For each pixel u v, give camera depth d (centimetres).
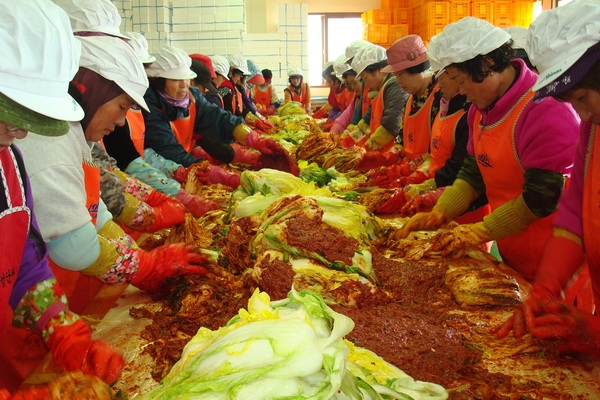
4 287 171
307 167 516
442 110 389
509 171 293
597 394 163
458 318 211
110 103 213
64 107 137
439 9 1221
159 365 184
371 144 573
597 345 178
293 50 1352
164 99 442
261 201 283
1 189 166
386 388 135
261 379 114
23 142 184
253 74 1170
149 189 307
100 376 163
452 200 319
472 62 273
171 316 221
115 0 892
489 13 1221
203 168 421
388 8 1367
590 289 306
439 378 170
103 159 285
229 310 220
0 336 180
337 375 117
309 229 229
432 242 271
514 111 280
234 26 962
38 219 192
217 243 289
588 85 169
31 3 131
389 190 385
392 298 223
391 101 566
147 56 408
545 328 183
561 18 171
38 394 133
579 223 221
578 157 219
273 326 125
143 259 226
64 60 136
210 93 638
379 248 282
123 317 227
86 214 202
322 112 1322
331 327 133
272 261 225
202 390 114
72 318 184
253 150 517
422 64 444
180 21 956
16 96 127
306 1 1595
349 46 682
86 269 217
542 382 170
